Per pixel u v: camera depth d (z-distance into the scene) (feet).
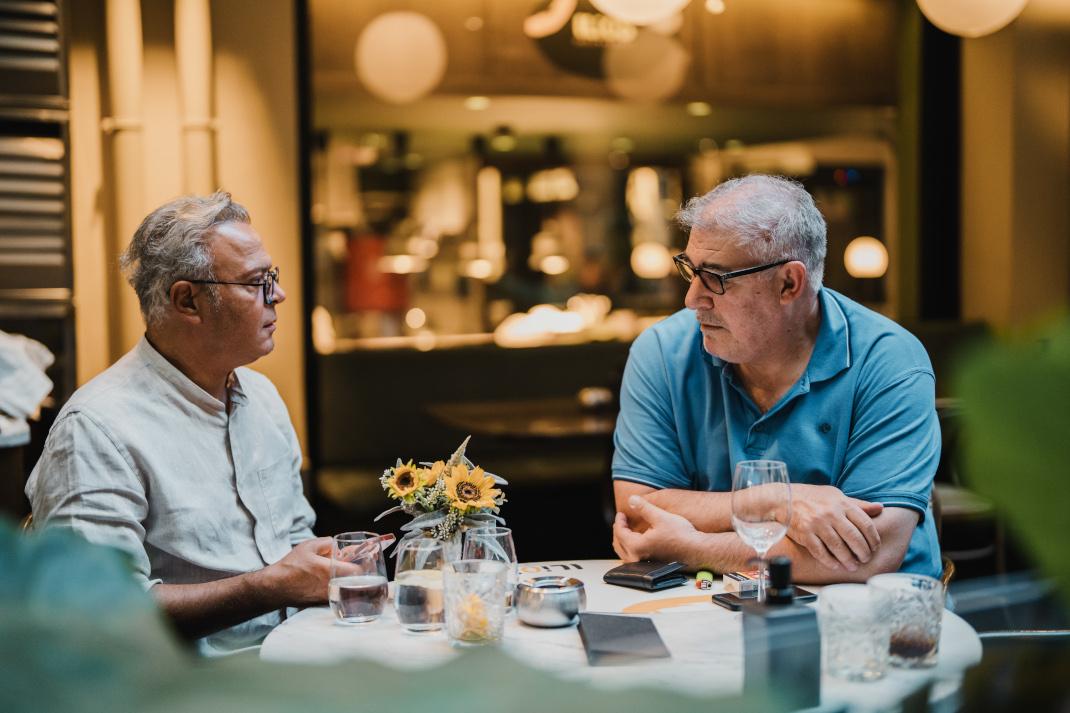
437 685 0.84
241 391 6.92
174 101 14.25
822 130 22.94
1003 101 17.63
